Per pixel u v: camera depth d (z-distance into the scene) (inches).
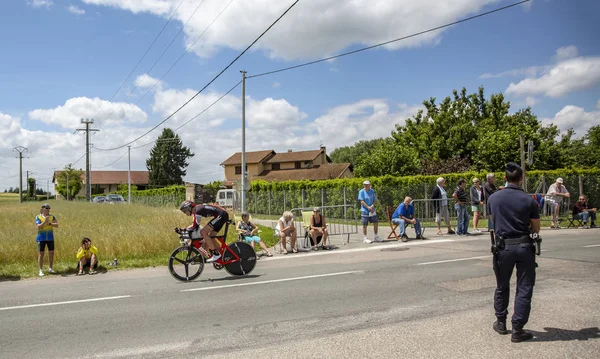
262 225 854.5
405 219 558.6
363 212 555.5
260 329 214.8
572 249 423.2
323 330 209.2
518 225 183.8
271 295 285.7
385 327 209.5
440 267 358.0
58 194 3882.9
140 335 213.8
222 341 199.9
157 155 3533.5
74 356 188.5
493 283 292.7
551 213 665.0
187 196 1980.8
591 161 1642.5
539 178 914.7
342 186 989.8
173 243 524.4
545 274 310.5
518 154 1191.6
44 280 394.0
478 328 202.1
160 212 927.7
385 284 302.5
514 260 183.6
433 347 181.2
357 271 358.0
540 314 217.9
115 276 398.9
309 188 1135.0
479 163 1228.5
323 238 524.4
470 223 738.2
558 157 1252.5
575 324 200.8
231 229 690.8
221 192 1697.8
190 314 247.9
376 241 559.5
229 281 343.9
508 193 188.4
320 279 331.9
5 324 241.8
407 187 889.5
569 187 918.4
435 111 1728.6
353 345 187.3
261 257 485.1
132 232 533.3
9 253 466.0
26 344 206.2
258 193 1405.0
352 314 233.3
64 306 280.4
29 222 866.8
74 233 538.0
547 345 177.8
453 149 1434.5
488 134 1267.2
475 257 403.5
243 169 868.6
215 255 360.2
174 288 325.4
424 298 260.2
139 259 484.7
